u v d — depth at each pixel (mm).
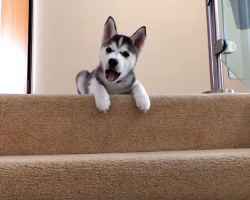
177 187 1061
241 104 1329
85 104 1246
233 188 1086
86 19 2650
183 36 2730
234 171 1083
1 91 1868
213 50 1739
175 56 2715
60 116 1231
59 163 1019
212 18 1745
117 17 2688
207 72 2715
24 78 2406
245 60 1607
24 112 1209
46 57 2580
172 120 1293
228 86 2572
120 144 1265
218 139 1314
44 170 1006
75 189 1018
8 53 2006
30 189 998
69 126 1236
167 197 1065
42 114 1220
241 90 2570
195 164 1068
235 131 1323
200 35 2723
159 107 1287
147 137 1279
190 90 2701
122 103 1271
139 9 2713
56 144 1227
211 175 1073
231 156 1096
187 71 2711
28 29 2510
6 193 989
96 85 1373
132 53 1474
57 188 1009
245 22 1594
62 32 2611
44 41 2584
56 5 2621
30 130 1211
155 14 2723
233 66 1664
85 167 1023
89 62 2621
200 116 1307
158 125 1285
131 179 1041
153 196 1058
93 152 1248
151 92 2682
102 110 1231
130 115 1271
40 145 1216
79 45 2623
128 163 1044
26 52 2459
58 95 1246
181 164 1062
